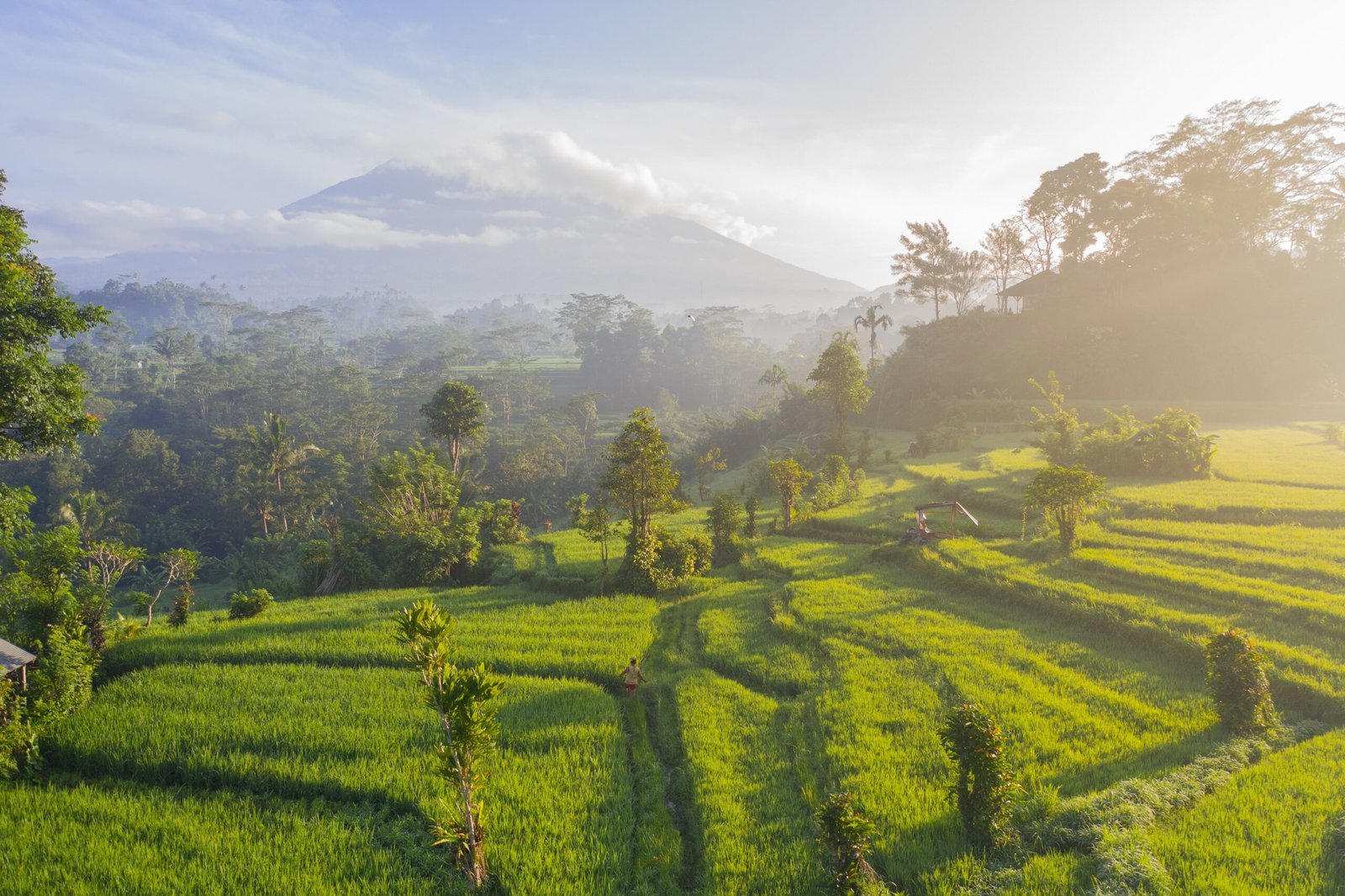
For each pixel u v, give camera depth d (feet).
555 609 84.84
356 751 50.85
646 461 94.63
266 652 70.49
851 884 34.09
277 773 47.91
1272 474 117.08
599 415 465.06
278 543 205.67
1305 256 239.09
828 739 50.90
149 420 359.66
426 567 107.96
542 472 275.80
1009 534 101.71
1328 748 45.14
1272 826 38.01
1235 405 197.16
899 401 264.52
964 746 39.63
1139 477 124.16
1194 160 239.50
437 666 38.04
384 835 42.06
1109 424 140.77
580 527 97.91
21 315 54.08
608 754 50.03
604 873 38.58
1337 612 61.93
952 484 130.52
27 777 49.62
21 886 37.83
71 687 56.80
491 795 45.44
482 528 131.44
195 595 199.72
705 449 313.32
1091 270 266.77
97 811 45.03
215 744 51.75
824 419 279.69
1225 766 44.42
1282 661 55.47
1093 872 35.22
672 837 42.47
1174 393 219.41
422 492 128.47
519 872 38.52
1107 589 75.15
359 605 90.58
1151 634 64.08
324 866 39.63
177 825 43.27
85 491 246.06
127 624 77.25
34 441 57.21
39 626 64.85
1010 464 145.79
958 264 310.04
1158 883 33.24
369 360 627.46
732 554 109.29
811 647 69.15
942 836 39.78
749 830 41.42
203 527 239.09
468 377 444.96
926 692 57.06
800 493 152.05
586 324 602.03
